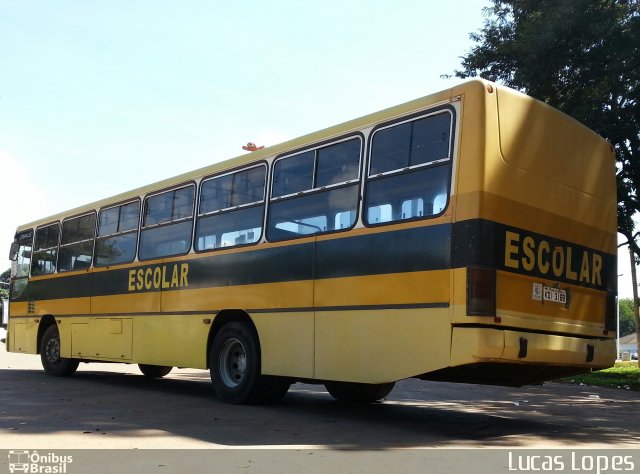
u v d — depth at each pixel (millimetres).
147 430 7270
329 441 6715
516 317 6785
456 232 6699
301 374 8102
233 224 9594
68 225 13805
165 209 11078
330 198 8172
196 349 9914
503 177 6859
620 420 9008
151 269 11102
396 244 7246
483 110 6801
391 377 7062
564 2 14727
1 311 20891
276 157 9102
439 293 6738
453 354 6555
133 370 16188
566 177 7793
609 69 15273
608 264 8445
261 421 7938
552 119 7688
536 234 7219
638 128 16078
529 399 11695
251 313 8977
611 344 8297
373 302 7371
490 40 17703
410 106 7465
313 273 8164
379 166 7656
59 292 13633
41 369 15703
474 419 8602
